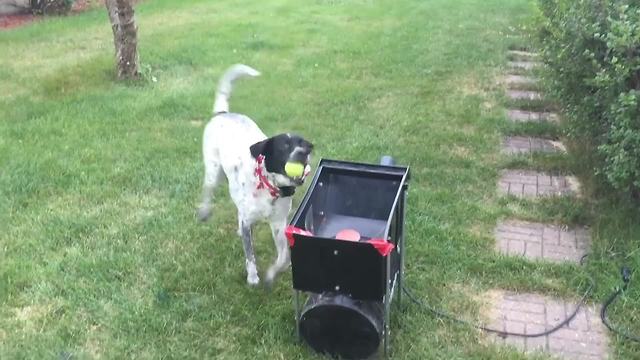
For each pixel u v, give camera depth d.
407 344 2.66
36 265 3.18
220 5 10.28
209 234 3.46
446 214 3.64
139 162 4.30
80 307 2.89
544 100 5.45
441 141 4.66
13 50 7.43
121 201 3.82
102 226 3.55
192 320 2.80
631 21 3.20
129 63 6.06
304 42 7.69
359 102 5.52
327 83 6.05
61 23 9.00
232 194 3.00
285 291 2.98
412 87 5.94
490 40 7.70
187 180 4.05
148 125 5.00
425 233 3.44
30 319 2.81
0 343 2.66
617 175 3.26
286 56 7.05
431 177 4.09
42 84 5.98
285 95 5.70
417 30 8.33
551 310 2.90
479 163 4.31
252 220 2.94
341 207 2.78
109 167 4.24
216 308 2.87
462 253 3.27
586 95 3.75
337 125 4.97
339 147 4.52
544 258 3.29
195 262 3.21
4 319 2.80
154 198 3.87
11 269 3.13
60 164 4.25
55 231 3.47
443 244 3.36
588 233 3.52
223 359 2.59
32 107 5.34
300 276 2.46
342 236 2.49
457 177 4.09
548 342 2.71
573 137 4.36
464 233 3.45
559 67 3.98
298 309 2.63
